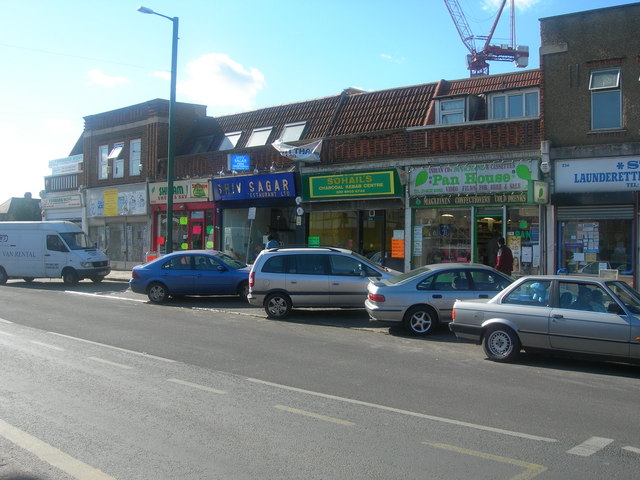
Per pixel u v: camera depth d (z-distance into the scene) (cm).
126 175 2825
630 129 1425
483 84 1883
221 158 2356
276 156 2152
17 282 2433
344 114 2094
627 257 1445
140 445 527
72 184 3216
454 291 1173
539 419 620
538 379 813
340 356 958
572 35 1499
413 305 1170
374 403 676
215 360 911
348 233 1978
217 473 464
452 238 1728
